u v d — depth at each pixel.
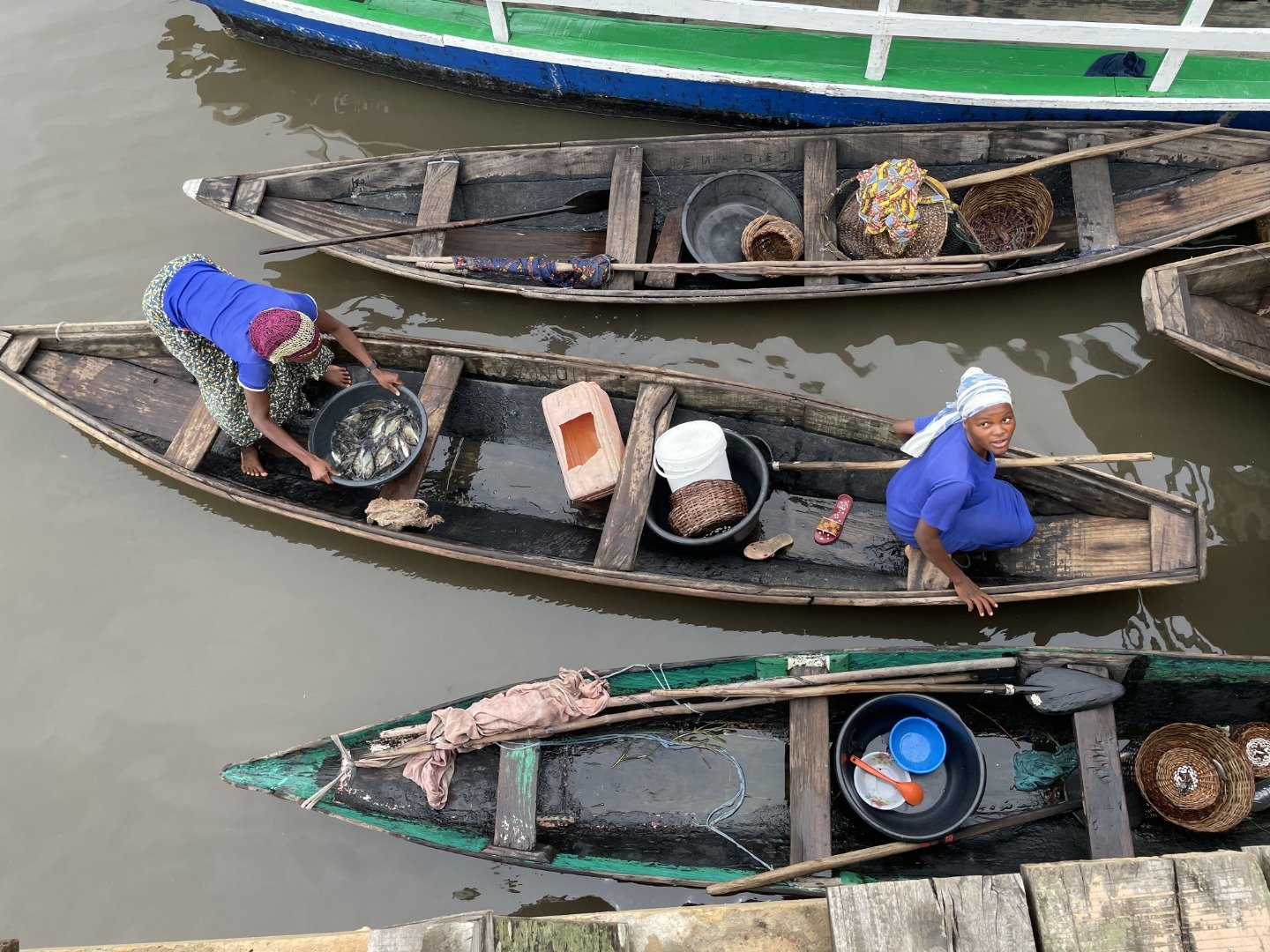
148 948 2.29
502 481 4.58
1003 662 3.43
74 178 5.83
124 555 4.66
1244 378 4.48
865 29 4.63
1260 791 3.44
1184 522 3.59
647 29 5.28
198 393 4.65
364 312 5.33
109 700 4.30
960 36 4.54
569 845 3.62
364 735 3.57
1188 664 3.33
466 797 3.58
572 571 3.83
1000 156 4.80
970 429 3.04
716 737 3.83
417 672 4.30
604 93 5.52
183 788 4.07
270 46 6.20
